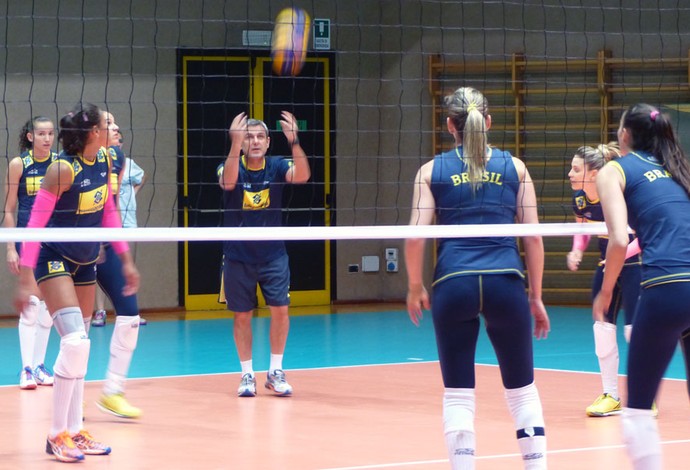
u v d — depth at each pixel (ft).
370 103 50.52
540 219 48.55
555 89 48.01
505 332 14.75
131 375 30.12
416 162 50.78
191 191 48.42
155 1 42.78
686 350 14.82
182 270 48.83
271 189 26.35
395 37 50.52
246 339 26.25
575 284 48.83
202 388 27.48
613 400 23.38
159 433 21.26
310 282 51.29
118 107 46.65
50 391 26.86
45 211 18.58
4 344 37.58
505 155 15.43
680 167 14.97
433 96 50.01
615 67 46.88
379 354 34.91
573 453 19.24
